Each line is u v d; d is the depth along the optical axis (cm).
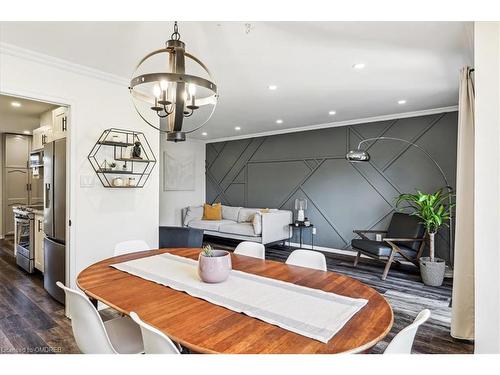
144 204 350
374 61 282
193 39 239
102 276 185
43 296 335
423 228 417
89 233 302
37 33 227
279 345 107
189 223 684
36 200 729
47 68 271
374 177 521
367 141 528
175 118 167
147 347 114
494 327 146
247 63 287
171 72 164
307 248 597
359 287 169
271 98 401
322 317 130
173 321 126
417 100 411
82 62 281
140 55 267
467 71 242
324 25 218
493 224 147
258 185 681
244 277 185
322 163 583
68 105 289
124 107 330
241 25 217
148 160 338
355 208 543
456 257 249
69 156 289
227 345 107
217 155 761
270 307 140
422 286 381
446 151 453
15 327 264
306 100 411
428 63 286
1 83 245
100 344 141
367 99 407
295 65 292
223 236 613
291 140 626
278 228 580
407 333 111
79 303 142
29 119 538
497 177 146
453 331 250
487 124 149
